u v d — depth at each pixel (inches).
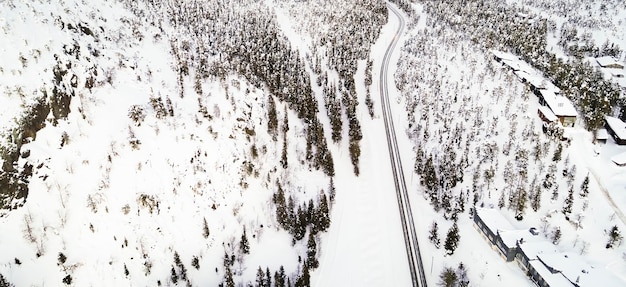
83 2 4379.9
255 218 3582.7
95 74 3609.7
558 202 3710.6
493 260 3282.5
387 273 3272.6
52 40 3400.6
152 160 3371.1
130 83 3850.9
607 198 3811.5
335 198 4089.6
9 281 2368.4
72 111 3211.1
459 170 4099.4
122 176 3149.6
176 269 2994.6
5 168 2600.9
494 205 3779.5
